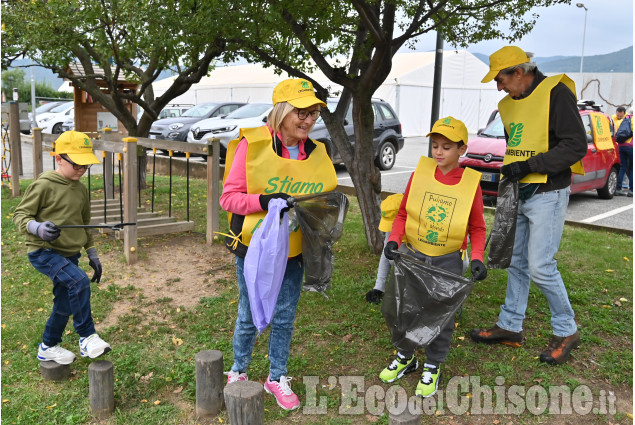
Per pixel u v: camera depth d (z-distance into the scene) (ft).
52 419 10.61
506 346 13.24
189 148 21.47
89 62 28.99
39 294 16.67
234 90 90.89
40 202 11.34
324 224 10.00
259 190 9.78
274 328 10.72
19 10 22.13
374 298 13.51
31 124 70.74
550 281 12.21
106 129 27.71
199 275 18.51
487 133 33.12
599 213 30.19
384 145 44.96
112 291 16.80
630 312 15.29
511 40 20.18
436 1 18.98
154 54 24.56
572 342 12.50
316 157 10.18
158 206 28.14
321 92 18.60
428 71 91.61
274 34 19.76
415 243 11.46
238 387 9.07
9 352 13.24
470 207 10.84
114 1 19.88
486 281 17.61
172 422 10.46
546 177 11.80
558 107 11.57
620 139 34.50
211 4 16.25
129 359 12.64
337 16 17.22
